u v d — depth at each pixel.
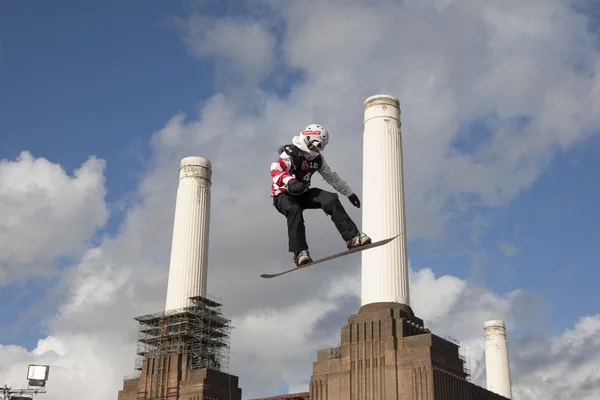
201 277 82.25
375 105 71.38
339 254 12.26
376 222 66.81
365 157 70.38
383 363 61.47
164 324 79.88
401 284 65.19
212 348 80.31
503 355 102.25
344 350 64.31
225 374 76.62
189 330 79.00
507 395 99.56
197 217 84.56
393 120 70.88
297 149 12.78
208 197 86.69
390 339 61.81
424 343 60.50
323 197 12.50
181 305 80.38
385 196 67.44
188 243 83.12
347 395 62.19
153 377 77.31
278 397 71.88
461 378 62.47
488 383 101.56
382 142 69.50
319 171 13.19
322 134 12.81
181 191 86.25
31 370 52.59
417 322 64.81
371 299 65.06
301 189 12.29
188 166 87.19
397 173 68.75
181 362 77.06
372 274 65.81
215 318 80.56
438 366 60.16
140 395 76.94
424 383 58.81
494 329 103.88
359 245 12.13
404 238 66.88
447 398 59.53
